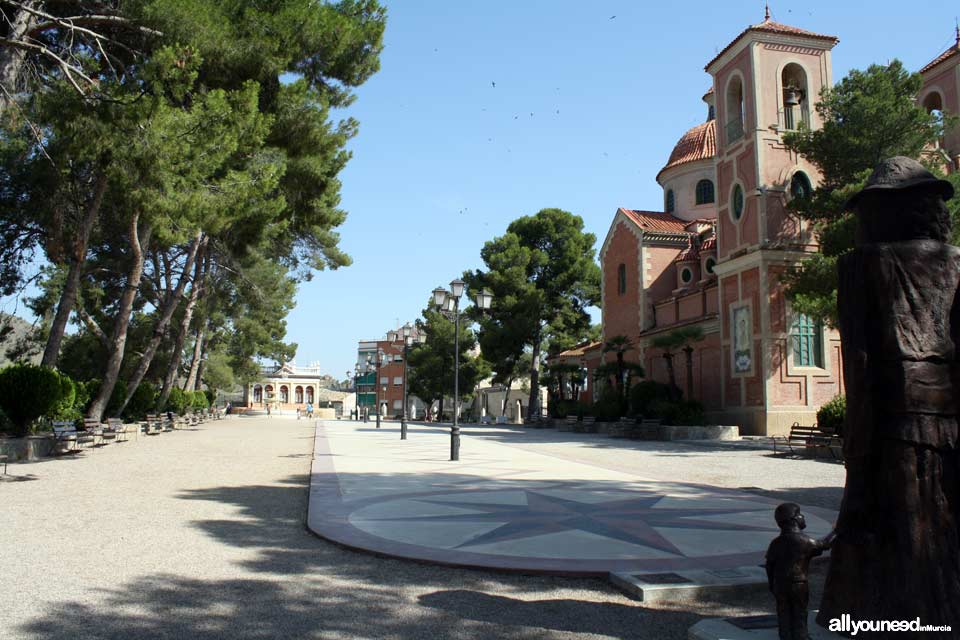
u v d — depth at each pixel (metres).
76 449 20.48
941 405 4.00
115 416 27.55
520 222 55.66
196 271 33.75
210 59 17.30
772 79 30.97
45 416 21.14
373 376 103.50
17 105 15.96
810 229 30.00
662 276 42.00
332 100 23.77
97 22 16.61
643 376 37.12
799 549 4.20
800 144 23.73
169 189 15.50
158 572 6.72
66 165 18.41
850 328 4.21
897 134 21.88
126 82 16.08
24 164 20.27
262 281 39.75
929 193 4.21
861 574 4.12
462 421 64.00
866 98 21.81
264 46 17.77
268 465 17.95
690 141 45.78
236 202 17.14
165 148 15.03
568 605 5.83
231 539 8.34
